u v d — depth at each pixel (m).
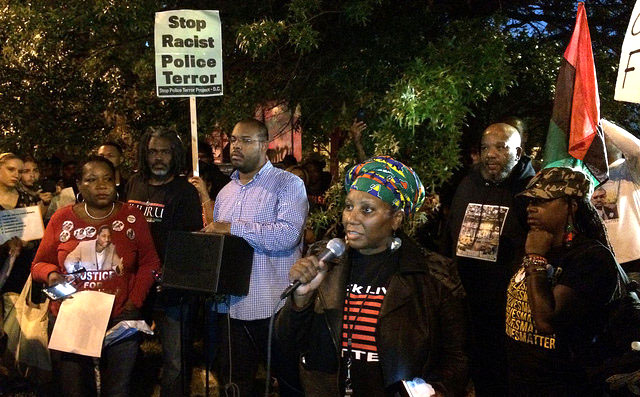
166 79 5.05
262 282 4.20
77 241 4.16
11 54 7.30
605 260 2.83
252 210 4.28
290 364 2.87
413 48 5.68
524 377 3.03
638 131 7.74
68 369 4.10
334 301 2.59
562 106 3.98
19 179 5.49
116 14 6.15
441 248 4.64
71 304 4.04
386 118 5.06
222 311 4.33
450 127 4.82
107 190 4.18
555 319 2.80
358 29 5.97
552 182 2.95
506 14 6.94
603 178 3.83
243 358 4.28
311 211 6.38
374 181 2.52
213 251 3.87
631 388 2.77
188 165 7.16
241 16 6.32
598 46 7.62
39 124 7.48
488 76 4.99
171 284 3.94
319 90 6.17
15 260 5.20
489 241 4.22
